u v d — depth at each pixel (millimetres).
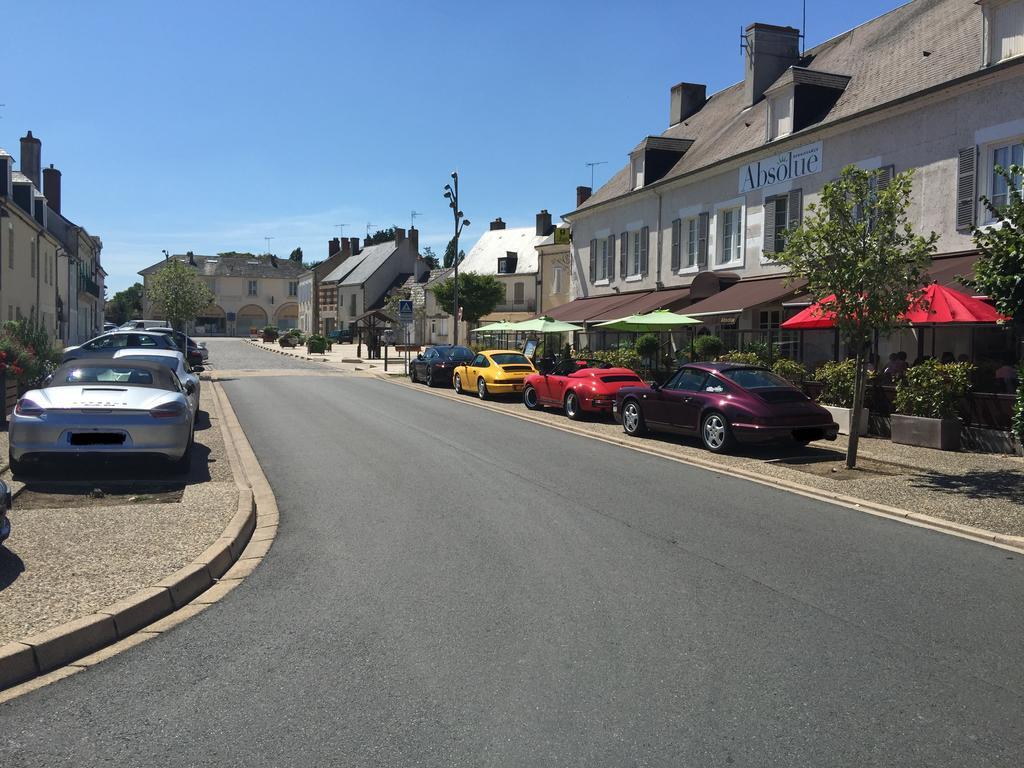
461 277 53000
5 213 28938
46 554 6207
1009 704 4043
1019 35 14844
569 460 11867
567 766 3438
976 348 15688
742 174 22359
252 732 3729
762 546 7094
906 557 6781
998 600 5660
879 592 5828
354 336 75125
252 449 12469
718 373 12945
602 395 16703
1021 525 7801
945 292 13297
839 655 4656
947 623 5195
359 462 11359
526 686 4215
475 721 3834
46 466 10156
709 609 5438
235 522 7289
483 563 6500
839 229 10688
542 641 4844
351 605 5496
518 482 10023
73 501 8219
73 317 48000
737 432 12031
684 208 25234
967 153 15664
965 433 12688
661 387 13891
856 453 11922
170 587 5477
